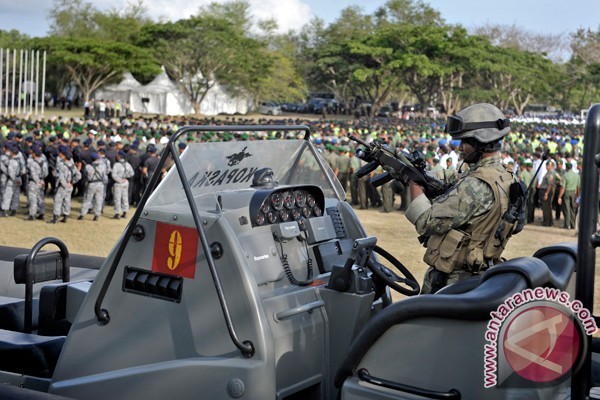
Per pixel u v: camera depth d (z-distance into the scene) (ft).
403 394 8.82
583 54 234.17
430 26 240.94
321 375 11.37
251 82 236.22
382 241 42.86
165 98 226.17
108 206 57.82
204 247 10.33
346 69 250.78
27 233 44.09
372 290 11.78
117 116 198.08
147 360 11.02
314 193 12.67
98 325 11.39
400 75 238.68
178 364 10.61
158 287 10.90
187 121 122.11
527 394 8.51
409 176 10.91
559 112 244.63
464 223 10.50
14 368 12.53
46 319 13.38
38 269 14.16
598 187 7.46
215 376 10.34
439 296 8.69
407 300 8.86
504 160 58.49
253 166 12.34
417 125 149.28
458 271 10.66
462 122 10.74
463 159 11.06
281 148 12.94
